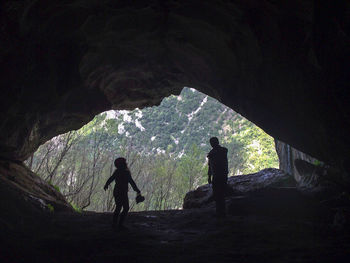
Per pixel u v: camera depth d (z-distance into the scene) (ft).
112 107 53.78
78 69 38.37
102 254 16.15
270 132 37.86
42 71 34.42
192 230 23.90
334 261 14.32
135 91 52.31
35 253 15.21
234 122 308.40
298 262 14.33
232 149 204.13
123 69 45.93
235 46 33.71
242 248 17.54
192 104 384.68
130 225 26.81
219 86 42.55
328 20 22.22
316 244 17.84
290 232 21.50
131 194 139.33
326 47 23.41
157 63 45.19
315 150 31.45
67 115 44.91
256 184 49.19
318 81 25.71
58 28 32.73
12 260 13.58
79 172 109.81
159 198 126.82
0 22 25.38
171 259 15.35
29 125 37.99
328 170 33.40
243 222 26.07
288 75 28.73
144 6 31.96
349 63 22.66
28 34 29.73
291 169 49.96
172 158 154.30
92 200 113.70
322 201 29.12
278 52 28.40
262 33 28.84
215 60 38.60
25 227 21.72
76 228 24.38
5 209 23.75
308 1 22.41
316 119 28.07
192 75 45.96
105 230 23.63
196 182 121.60
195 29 35.17
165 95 55.83
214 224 25.88
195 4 31.09
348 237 19.38
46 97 37.35
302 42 25.53
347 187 30.48
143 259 15.26
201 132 325.62
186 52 40.78
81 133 107.34
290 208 29.76
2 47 27.81
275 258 15.28
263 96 34.40
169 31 36.96
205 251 16.90
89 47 37.78
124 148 128.57
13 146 37.65
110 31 36.09
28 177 41.47
